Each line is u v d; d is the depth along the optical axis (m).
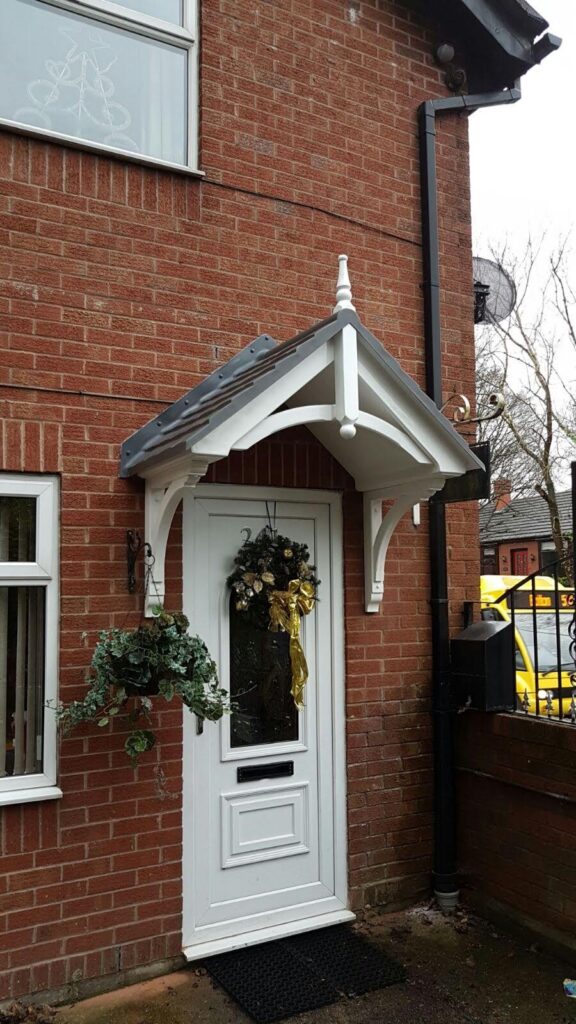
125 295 3.89
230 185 4.23
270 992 3.53
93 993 3.54
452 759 4.60
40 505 3.62
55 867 3.50
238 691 4.18
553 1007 3.45
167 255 4.02
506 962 3.85
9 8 3.84
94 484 3.72
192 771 3.94
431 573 4.75
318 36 4.61
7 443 3.54
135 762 3.52
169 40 4.21
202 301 4.10
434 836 4.62
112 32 4.11
